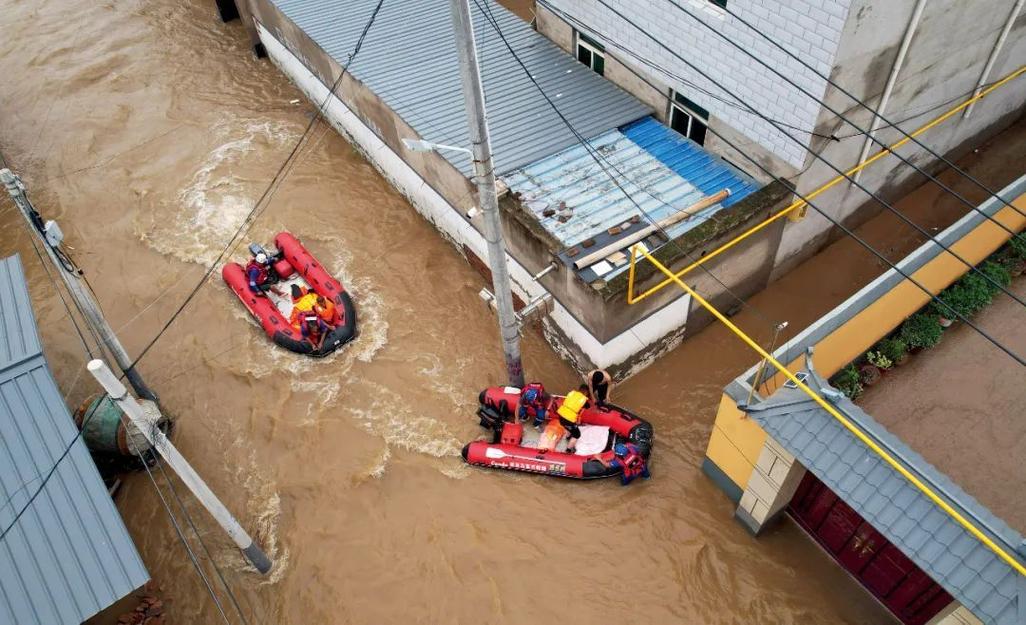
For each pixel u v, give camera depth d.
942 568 6.91
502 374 12.75
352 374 12.88
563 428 11.41
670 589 9.91
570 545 10.45
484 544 10.55
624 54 13.58
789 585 9.83
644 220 11.46
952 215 14.29
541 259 11.52
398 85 14.44
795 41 10.15
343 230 15.52
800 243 13.08
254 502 11.32
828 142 11.22
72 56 20.73
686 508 10.68
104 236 15.81
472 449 11.31
